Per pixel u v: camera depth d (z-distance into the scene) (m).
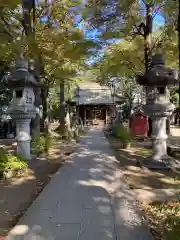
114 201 5.55
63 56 11.69
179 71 9.15
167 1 11.75
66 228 4.25
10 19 11.95
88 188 6.50
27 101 9.70
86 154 11.72
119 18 12.84
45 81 15.40
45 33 11.23
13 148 12.88
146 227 4.29
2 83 16.39
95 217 4.69
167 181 7.33
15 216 4.95
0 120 19.55
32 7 11.88
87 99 35.56
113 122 24.77
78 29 12.03
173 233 3.36
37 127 12.18
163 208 4.61
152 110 8.98
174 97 27.98
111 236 3.97
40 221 4.53
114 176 7.77
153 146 9.22
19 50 10.08
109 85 32.31
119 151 12.59
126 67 15.02
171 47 13.04
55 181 7.16
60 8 12.86
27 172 8.18
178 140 16.86
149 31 12.93
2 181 7.31
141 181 7.34
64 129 18.58
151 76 8.88
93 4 12.24
